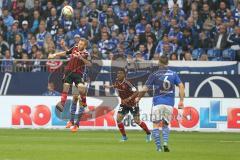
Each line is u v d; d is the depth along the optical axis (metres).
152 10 88.94
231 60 80.50
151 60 76.31
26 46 84.19
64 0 91.44
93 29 85.56
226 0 89.50
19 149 46.50
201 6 87.69
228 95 75.56
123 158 40.25
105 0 90.75
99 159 39.38
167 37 81.25
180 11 86.88
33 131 71.38
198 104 75.44
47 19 88.12
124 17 86.50
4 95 76.31
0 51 84.81
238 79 75.38
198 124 75.38
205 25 84.50
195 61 75.94
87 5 90.38
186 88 75.62
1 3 96.00
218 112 75.38
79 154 42.84
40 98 76.00
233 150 48.69
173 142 57.56
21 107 76.19
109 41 83.00
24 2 92.88
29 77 76.12
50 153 43.34
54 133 68.50
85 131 73.00
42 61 75.94
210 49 81.81
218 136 67.38
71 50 60.94
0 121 76.50
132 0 90.75
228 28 83.00
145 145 52.91
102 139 60.22
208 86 75.62
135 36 82.94
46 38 84.31
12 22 89.88
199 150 48.31
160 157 41.44
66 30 85.94
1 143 52.81
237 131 75.19
